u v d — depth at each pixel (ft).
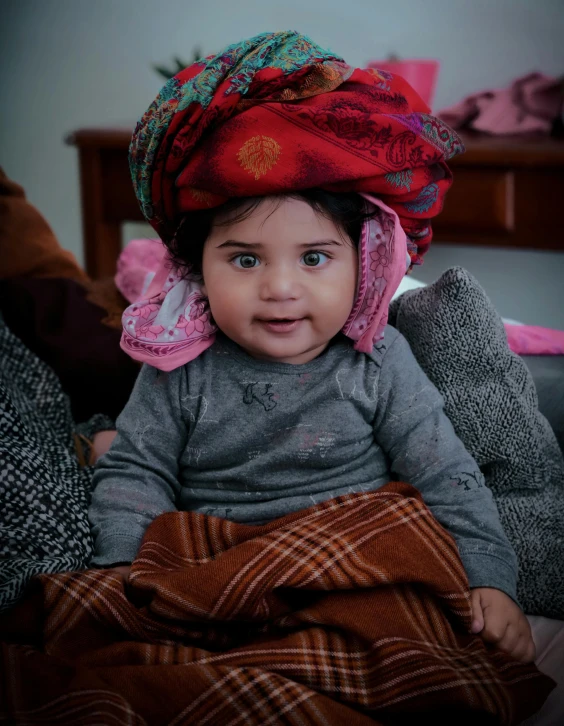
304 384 2.99
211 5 8.20
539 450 3.15
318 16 7.75
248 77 2.67
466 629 2.57
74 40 8.96
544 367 3.65
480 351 3.20
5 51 9.25
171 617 2.44
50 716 2.03
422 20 7.34
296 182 2.63
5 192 4.97
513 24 7.04
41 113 9.37
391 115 2.68
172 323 2.94
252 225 2.71
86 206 7.30
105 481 3.01
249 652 2.34
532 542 3.01
